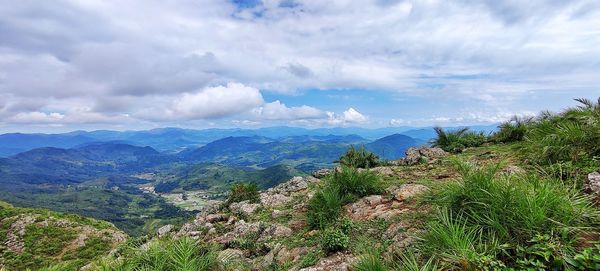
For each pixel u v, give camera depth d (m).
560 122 8.39
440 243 3.87
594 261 2.96
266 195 11.70
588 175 4.75
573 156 5.73
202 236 8.62
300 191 11.10
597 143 5.77
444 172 8.62
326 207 6.98
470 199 4.39
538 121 11.71
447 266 3.53
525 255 3.38
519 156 7.45
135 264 5.93
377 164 12.97
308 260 5.30
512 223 3.74
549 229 3.51
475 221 4.10
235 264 6.09
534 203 3.74
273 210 9.22
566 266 3.00
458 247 3.55
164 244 6.45
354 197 7.48
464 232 3.86
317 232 6.37
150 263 5.91
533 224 3.56
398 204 6.36
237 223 8.73
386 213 6.03
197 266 5.68
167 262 5.85
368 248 4.81
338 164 13.41
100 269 6.38
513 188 4.18
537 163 6.30
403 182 8.14
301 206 8.70
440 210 4.63
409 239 4.54
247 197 11.92
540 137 7.44
